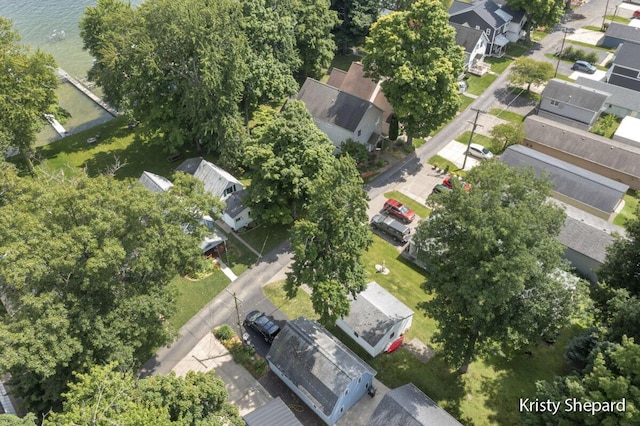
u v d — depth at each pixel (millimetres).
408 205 56719
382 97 66625
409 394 34625
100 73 64812
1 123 54812
